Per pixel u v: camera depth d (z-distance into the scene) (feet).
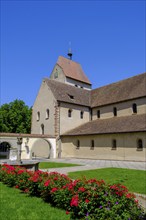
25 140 109.40
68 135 120.57
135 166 74.13
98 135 108.68
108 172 58.13
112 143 102.17
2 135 101.86
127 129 95.40
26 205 26.99
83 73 189.06
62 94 132.36
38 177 32.09
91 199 21.66
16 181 36.68
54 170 64.03
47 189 28.50
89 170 62.95
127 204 20.57
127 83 128.67
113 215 19.06
